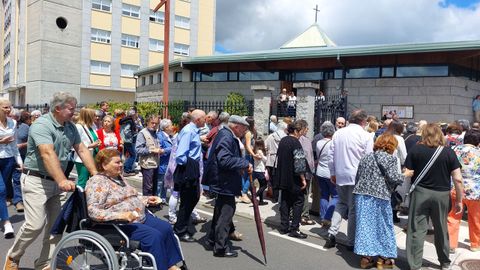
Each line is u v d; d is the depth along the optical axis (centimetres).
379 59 1738
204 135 861
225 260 562
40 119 442
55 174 419
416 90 1659
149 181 808
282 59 1864
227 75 2189
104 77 3978
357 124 621
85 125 748
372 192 543
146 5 4203
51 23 3669
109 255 388
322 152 725
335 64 1848
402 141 744
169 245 451
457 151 627
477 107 1709
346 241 650
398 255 606
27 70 3888
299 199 679
